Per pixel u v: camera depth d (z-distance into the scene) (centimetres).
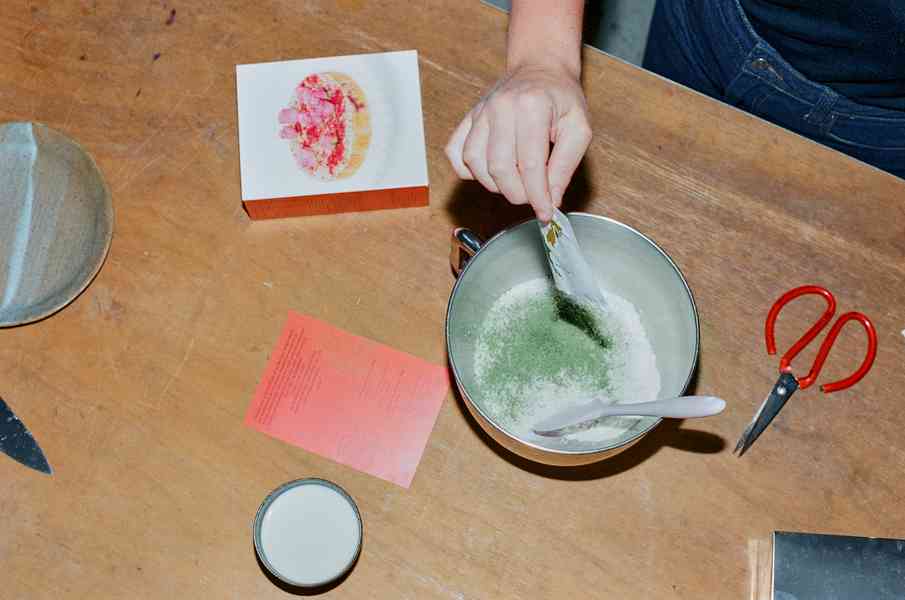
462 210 87
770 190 86
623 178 86
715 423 80
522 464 80
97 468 80
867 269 84
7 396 82
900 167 102
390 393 82
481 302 77
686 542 78
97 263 84
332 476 80
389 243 86
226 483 80
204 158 88
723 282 84
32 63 91
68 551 78
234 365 83
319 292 85
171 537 78
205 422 81
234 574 78
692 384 81
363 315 84
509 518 79
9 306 84
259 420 81
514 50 79
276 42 91
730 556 78
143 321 84
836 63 92
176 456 80
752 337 83
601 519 79
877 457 80
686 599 77
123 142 89
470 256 78
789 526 78
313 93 88
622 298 79
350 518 77
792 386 80
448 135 88
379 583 77
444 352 83
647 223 85
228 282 85
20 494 79
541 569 78
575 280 69
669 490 79
